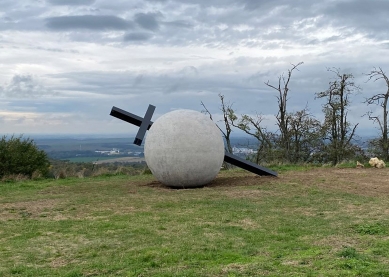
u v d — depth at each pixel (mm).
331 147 29203
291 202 11367
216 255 6926
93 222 9555
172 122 13969
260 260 6582
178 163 13641
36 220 10031
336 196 12133
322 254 6773
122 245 7730
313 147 29875
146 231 8609
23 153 21516
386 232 8102
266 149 29516
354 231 8328
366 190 13203
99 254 7266
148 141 14250
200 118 14234
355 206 10758
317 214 9969
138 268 6410
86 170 21453
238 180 15617
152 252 7137
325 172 18188
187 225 9016
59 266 6762
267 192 12867
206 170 13883
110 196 12914
